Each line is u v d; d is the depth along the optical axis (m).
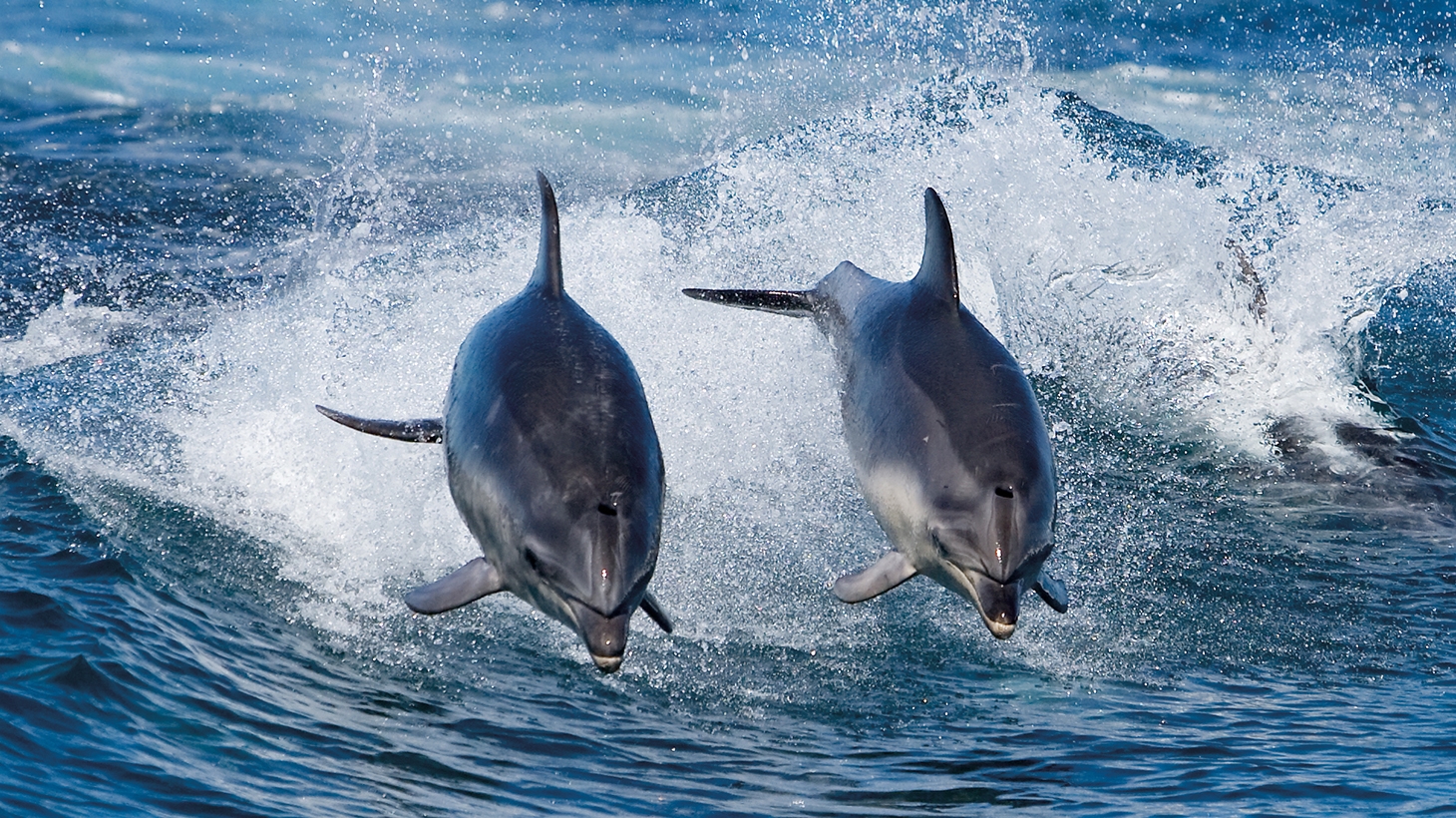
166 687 20.70
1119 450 37.91
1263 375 42.69
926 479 19.53
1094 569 30.27
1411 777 20.50
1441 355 46.94
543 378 19.59
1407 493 36.16
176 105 65.88
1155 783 20.36
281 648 23.23
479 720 21.55
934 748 21.80
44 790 16.92
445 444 20.75
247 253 47.88
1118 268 45.97
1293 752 21.67
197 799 17.44
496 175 59.75
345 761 19.42
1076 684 24.73
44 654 20.83
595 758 20.61
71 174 55.00
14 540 25.52
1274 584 30.12
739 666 24.58
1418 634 27.84
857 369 22.91
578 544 17.23
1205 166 63.56
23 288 43.16
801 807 19.33
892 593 27.84
